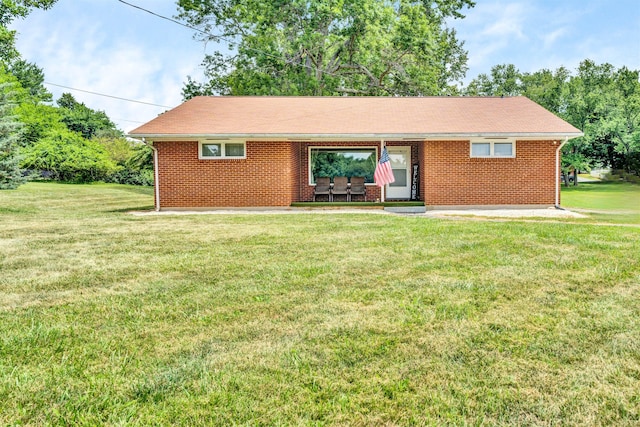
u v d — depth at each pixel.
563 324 3.44
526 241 7.13
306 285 4.66
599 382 2.53
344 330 3.36
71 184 32.09
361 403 2.32
